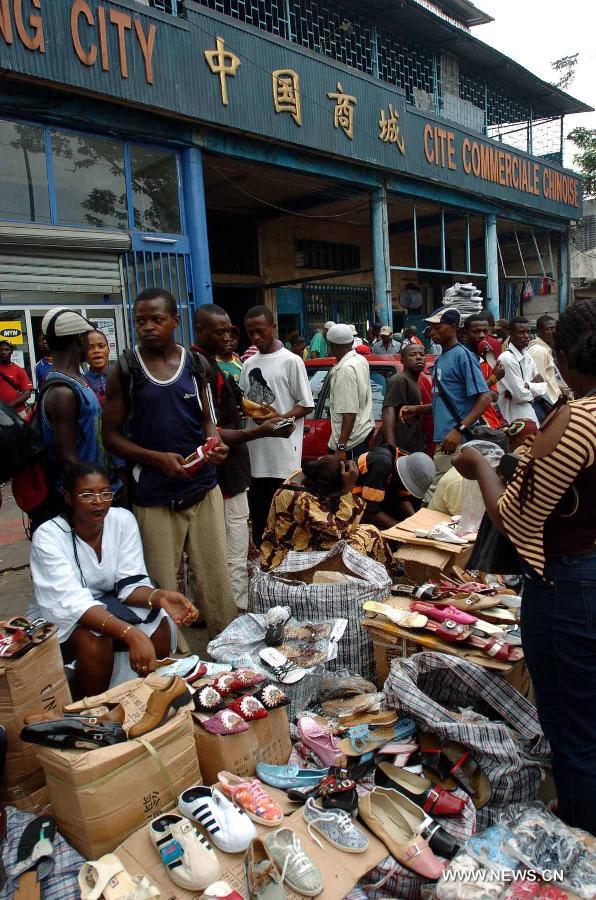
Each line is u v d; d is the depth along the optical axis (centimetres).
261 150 1027
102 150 831
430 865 191
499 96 1745
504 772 225
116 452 302
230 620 340
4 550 568
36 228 757
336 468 369
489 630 267
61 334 306
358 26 1279
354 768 234
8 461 278
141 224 878
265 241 1516
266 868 179
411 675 252
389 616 277
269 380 420
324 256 1661
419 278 1992
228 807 196
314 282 1628
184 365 308
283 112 1016
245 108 953
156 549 313
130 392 297
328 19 1227
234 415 388
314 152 1097
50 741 196
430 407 511
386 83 1223
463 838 205
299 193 1321
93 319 841
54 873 190
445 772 229
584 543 181
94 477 268
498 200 1599
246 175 1159
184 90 868
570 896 173
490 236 1658
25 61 709
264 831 200
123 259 863
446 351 459
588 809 190
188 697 222
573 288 2227
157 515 310
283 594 312
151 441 302
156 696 213
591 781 189
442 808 212
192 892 180
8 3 690
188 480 309
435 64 1458
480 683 246
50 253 785
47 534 271
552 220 1934
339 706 272
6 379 747
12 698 213
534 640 191
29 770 217
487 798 225
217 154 965
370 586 308
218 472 380
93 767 190
